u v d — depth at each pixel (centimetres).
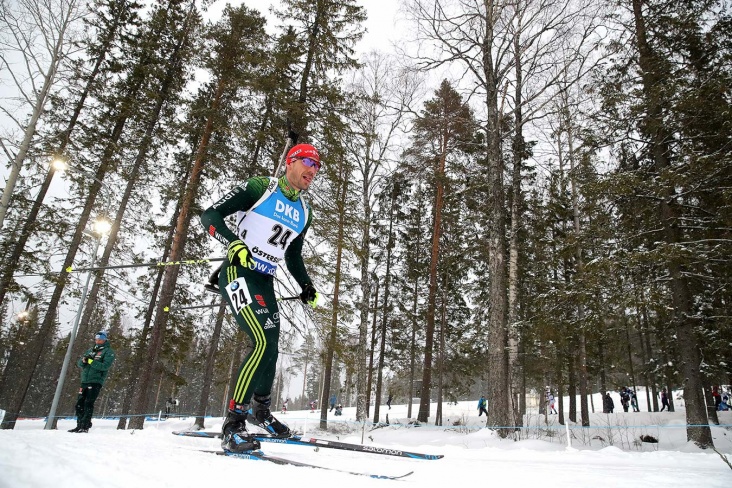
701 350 1030
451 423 2131
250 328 239
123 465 133
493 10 1066
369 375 2055
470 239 1611
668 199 922
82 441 180
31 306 1292
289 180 266
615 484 204
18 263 1242
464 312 2241
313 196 1141
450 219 1920
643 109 914
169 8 1487
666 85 891
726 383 1257
